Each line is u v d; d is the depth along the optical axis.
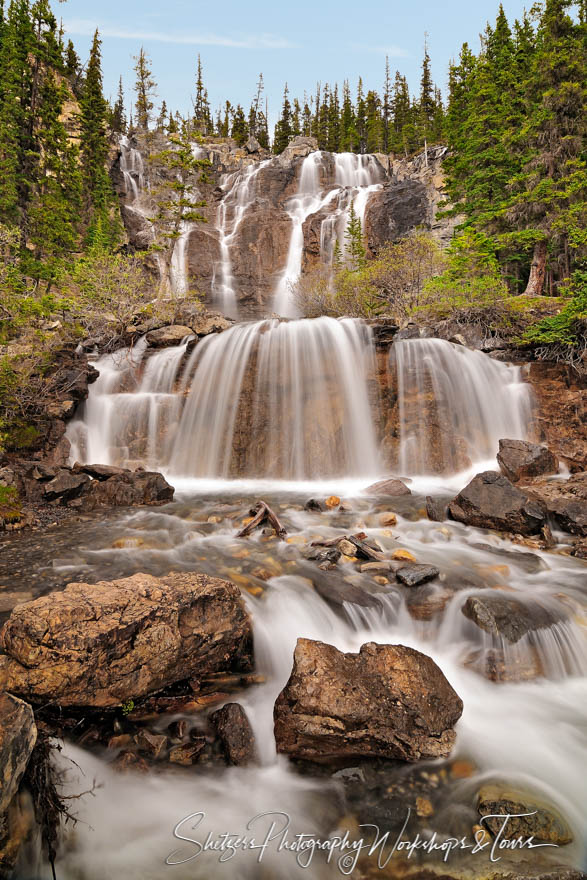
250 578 7.81
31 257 35.09
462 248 29.38
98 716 5.29
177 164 48.38
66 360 18.72
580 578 8.49
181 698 5.79
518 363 19.66
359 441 18.36
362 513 12.04
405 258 30.81
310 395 18.70
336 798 4.67
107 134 70.88
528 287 31.09
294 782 4.86
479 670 6.54
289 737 5.08
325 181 65.12
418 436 18.17
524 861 4.02
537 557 9.36
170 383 20.19
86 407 18.55
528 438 18.25
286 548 9.37
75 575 7.77
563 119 28.61
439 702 5.41
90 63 57.94
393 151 86.25
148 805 4.52
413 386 18.64
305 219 54.75
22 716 4.11
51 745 4.53
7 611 6.44
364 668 5.52
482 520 11.05
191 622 5.94
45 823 4.06
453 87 56.34
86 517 11.73
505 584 8.13
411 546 9.78
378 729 5.05
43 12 51.28
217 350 20.03
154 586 6.03
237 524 11.11
